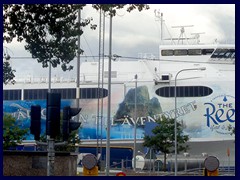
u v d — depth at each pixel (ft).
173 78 227.20
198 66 226.99
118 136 223.10
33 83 222.28
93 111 221.66
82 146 200.64
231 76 225.15
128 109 226.58
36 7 63.67
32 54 66.13
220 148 219.00
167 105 226.17
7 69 76.13
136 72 230.27
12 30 64.59
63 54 66.39
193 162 195.62
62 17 64.75
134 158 163.63
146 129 194.80
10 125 125.49
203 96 224.53
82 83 222.28
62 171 72.18
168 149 184.03
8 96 222.69
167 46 227.61
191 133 221.87
